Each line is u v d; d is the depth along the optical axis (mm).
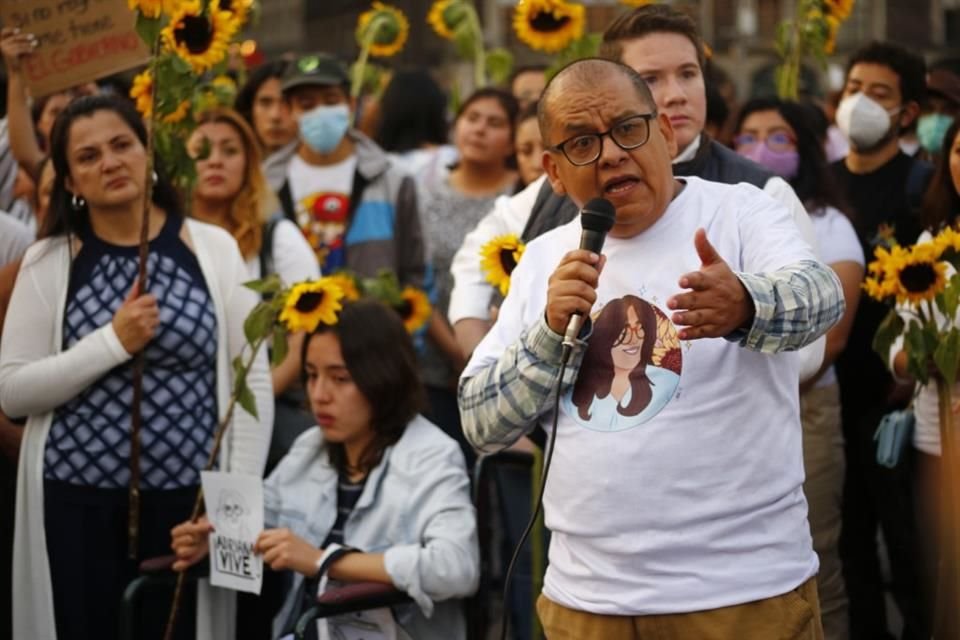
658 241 4648
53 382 6562
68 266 6809
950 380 6184
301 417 7750
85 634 6695
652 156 4543
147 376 6652
